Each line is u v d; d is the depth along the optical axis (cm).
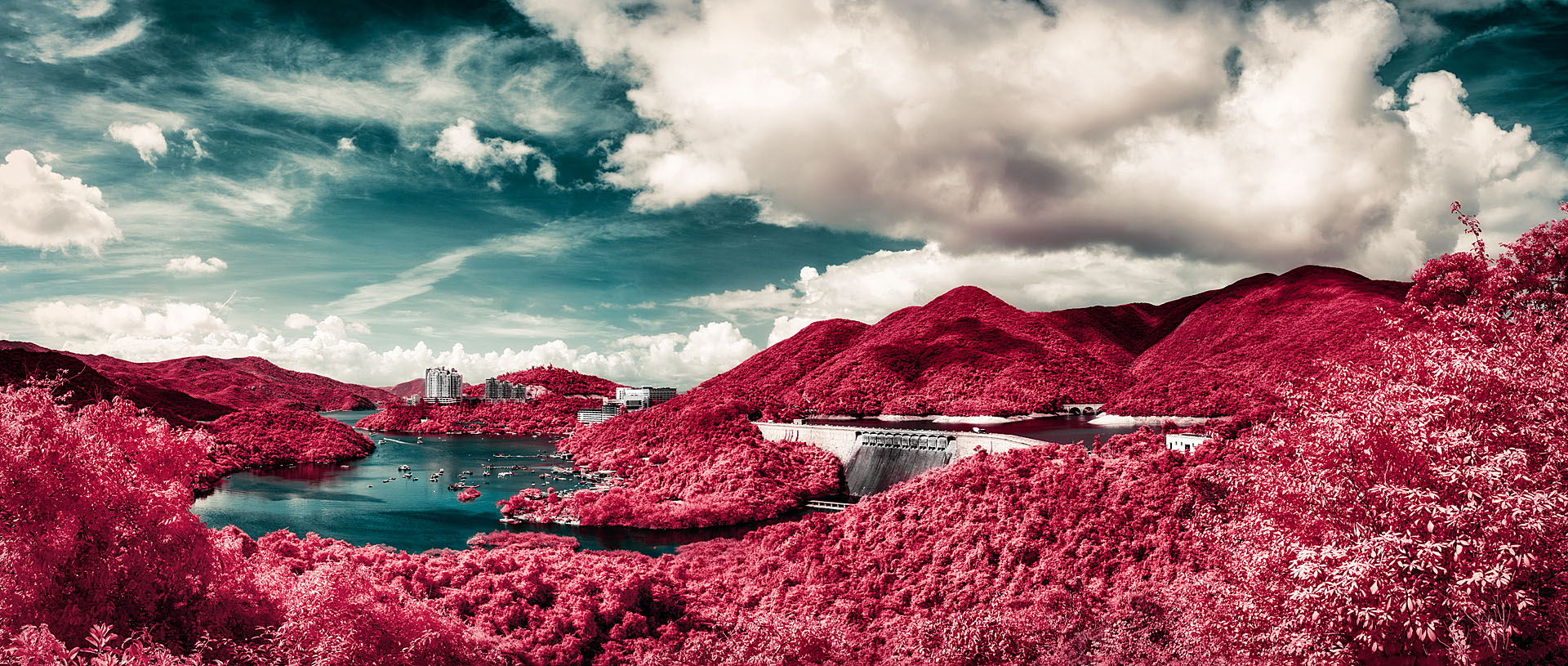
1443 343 2695
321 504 14075
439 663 4272
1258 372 15188
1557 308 4000
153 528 3588
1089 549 6006
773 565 7938
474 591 6312
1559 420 2328
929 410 19638
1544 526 2091
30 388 3572
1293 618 2458
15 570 3106
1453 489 2197
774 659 4869
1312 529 2470
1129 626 4347
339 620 3912
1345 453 2441
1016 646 4209
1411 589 2094
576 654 5559
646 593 6456
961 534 6994
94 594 3300
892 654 4844
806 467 14362
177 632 3550
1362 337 14500
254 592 4088
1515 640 2238
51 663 2500
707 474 13838
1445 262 4872
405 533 11506
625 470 16975
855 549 7650
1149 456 7069
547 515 12344
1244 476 3022
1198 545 5184
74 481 3322
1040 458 8006
